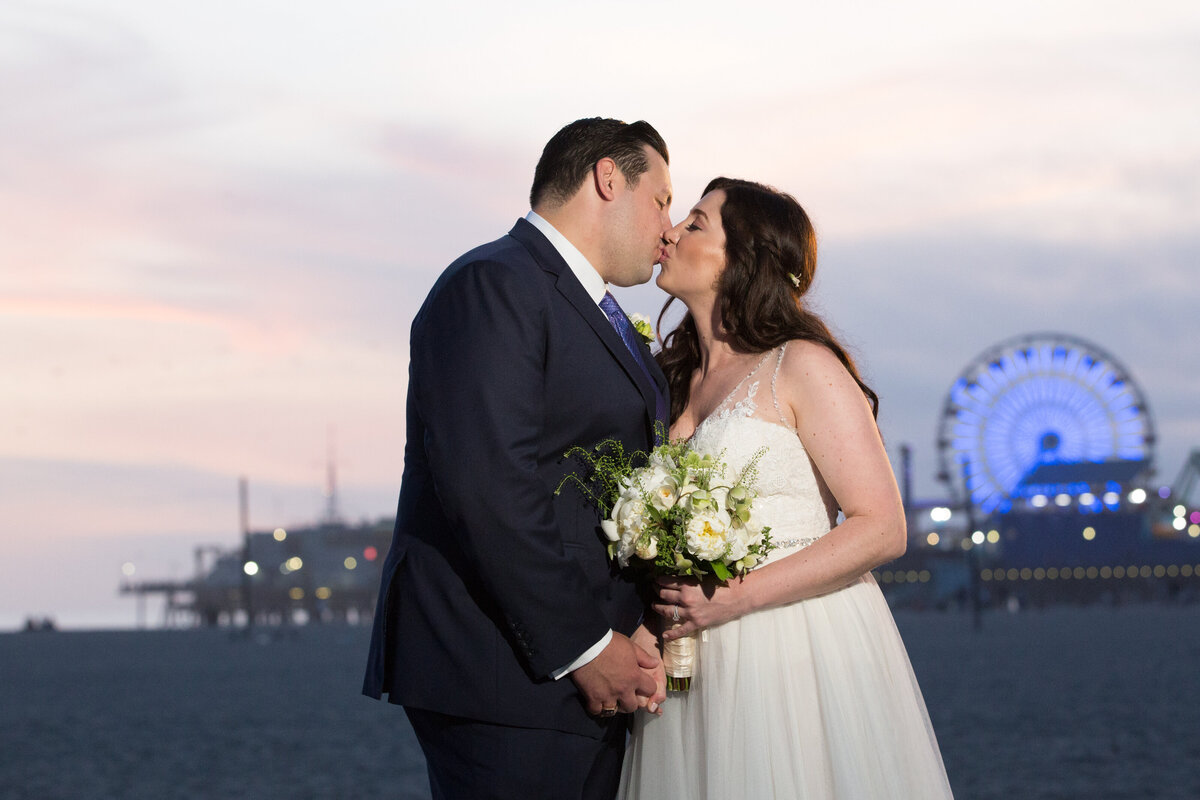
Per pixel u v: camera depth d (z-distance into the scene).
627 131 3.89
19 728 17.33
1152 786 10.29
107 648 51.69
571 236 3.85
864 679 3.90
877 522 3.87
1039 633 41.53
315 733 15.78
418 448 3.91
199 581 129.00
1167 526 99.81
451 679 3.68
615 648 3.63
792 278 4.20
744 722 3.81
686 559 3.69
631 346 4.00
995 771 11.19
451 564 3.74
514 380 3.53
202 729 16.67
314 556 121.62
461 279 3.66
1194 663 24.47
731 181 4.45
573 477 3.75
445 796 3.79
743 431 4.00
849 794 3.78
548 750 3.65
